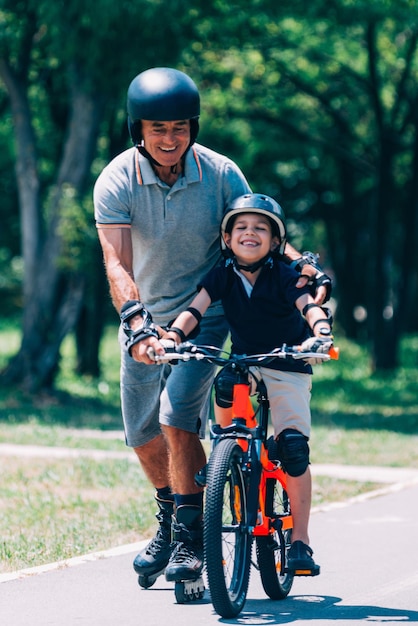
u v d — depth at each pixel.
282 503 11.49
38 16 34.59
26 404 36.50
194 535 11.00
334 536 14.89
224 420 10.83
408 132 56.91
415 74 52.19
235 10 35.78
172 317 11.56
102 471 20.45
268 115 52.19
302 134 53.28
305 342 10.00
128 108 10.64
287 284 10.52
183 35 33.62
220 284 10.70
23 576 12.23
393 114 50.78
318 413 36.56
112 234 11.01
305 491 10.55
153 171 10.91
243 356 10.39
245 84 49.53
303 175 63.03
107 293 47.81
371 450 25.45
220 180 11.08
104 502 17.42
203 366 11.05
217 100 50.31
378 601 11.22
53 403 37.41
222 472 9.95
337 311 75.50
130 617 10.43
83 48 32.62
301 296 10.43
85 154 36.88
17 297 95.81
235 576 10.51
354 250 69.06
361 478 20.64
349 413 37.06
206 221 11.11
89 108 36.69
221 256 10.99
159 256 11.23
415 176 52.91
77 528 15.16
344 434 29.08
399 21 41.06
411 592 11.65
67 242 36.56
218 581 9.91
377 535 14.98
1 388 38.12
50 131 44.28
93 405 37.84
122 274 10.75
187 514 10.95
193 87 10.55
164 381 11.63
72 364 54.28
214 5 34.81
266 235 10.48
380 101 50.12
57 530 15.04
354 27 46.22
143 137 10.66
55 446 25.28
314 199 66.44
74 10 31.56
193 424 11.05
